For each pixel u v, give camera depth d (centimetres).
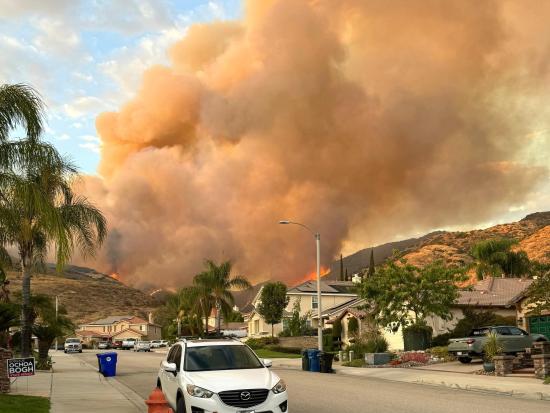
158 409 1105
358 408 1588
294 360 4319
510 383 2148
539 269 4706
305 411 1543
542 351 2327
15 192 1573
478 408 1568
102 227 3072
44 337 3784
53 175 2638
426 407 1597
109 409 1606
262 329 8175
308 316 7569
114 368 2991
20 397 1753
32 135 1656
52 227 1609
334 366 3566
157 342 10250
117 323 15012
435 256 19062
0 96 1625
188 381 1184
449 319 3994
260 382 1160
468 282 7550
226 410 1114
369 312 4303
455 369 2914
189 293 7500
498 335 3094
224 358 1296
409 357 3388
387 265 4041
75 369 3562
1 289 3812
